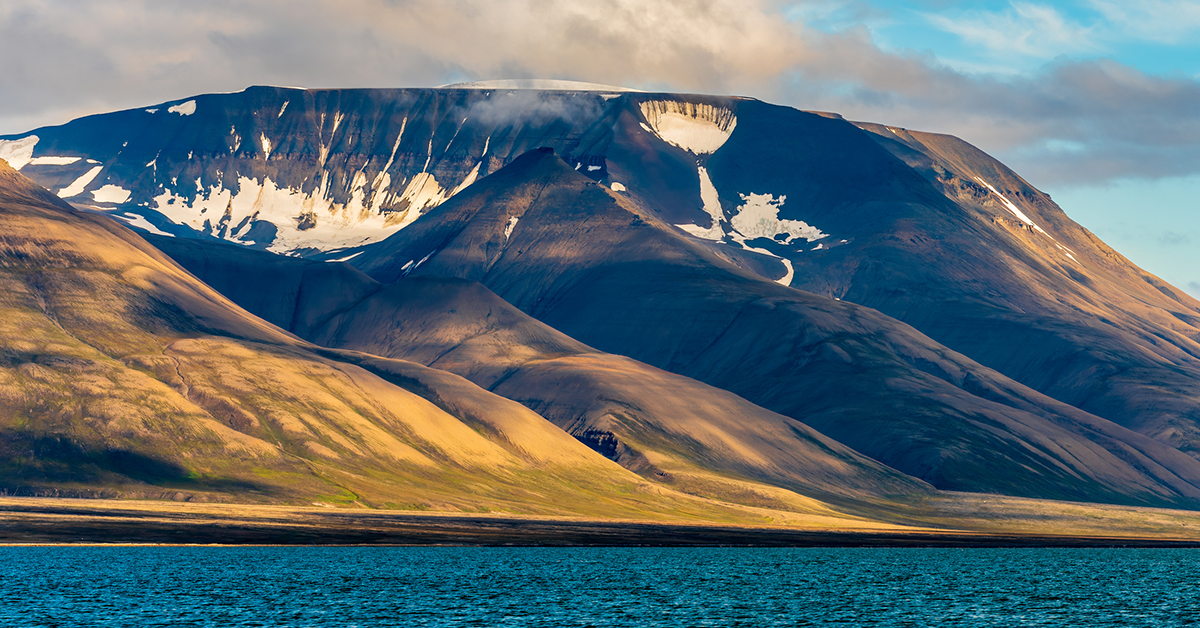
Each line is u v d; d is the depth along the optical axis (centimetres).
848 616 17338
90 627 14438
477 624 15538
